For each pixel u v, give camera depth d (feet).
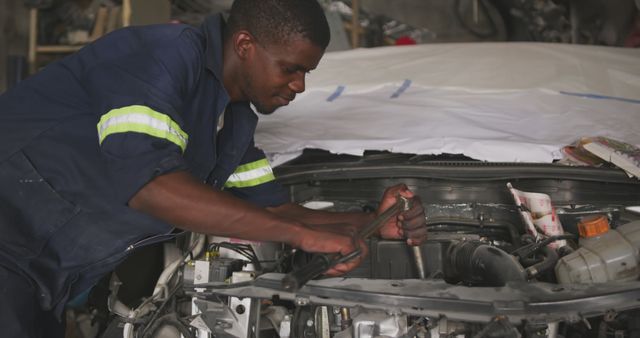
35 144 6.17
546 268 6.72
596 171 7.91
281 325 7.25
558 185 8.00
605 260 6.56
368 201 8.16
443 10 28.09
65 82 6.25
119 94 5.58
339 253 5.54
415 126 9.66
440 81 12.38
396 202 6.50
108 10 22.35
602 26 24.76
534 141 8.74
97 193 6.15
